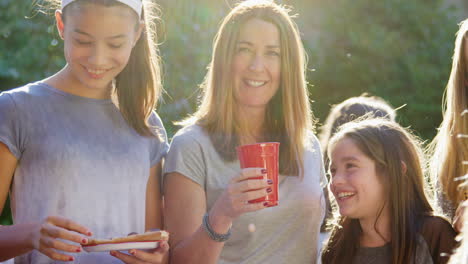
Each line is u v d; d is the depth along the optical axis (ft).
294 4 29.12
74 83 9.45
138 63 10.00
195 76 23.08
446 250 9.48
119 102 9.89
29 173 8.89
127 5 9.08
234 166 10.07
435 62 31.04
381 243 10.07
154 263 8.50
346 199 10.19
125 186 9.33
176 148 10.07
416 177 10.28
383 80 29.94
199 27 23.54
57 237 7.89
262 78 10.24
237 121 10.40
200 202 9.95
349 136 10.34
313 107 28.68
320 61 29.07
